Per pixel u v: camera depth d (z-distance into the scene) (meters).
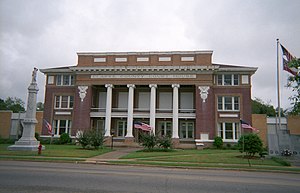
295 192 10.19
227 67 39.78
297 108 21.50
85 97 40.94
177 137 37.91
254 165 19.72
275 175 15.77
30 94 28.62
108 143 39.16
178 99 42.12
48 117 43.00
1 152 24.64
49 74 44.06
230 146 36.69
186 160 21.81
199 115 37.88
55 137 42.31
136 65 40.59
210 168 18.20
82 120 40.31
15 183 10.49
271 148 25.03
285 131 25.81
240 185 11.40
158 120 42.25
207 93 38.28
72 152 25.77
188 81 38.97
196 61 39.47
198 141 37.09
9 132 50.69
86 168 16.34
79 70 41.22
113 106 43.59
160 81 39.62
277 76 27.70
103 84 40.97
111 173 14.12
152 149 30.94
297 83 21.42
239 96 38.94
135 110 41.88
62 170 14.77
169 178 12.88
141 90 43.47
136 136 41.19
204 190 10.06
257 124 44.09
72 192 9.13
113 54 41.50
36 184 10.38
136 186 10.49
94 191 9.37
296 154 24.47
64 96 43.44
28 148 26.80
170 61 40.12
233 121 38.50
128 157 23.58
